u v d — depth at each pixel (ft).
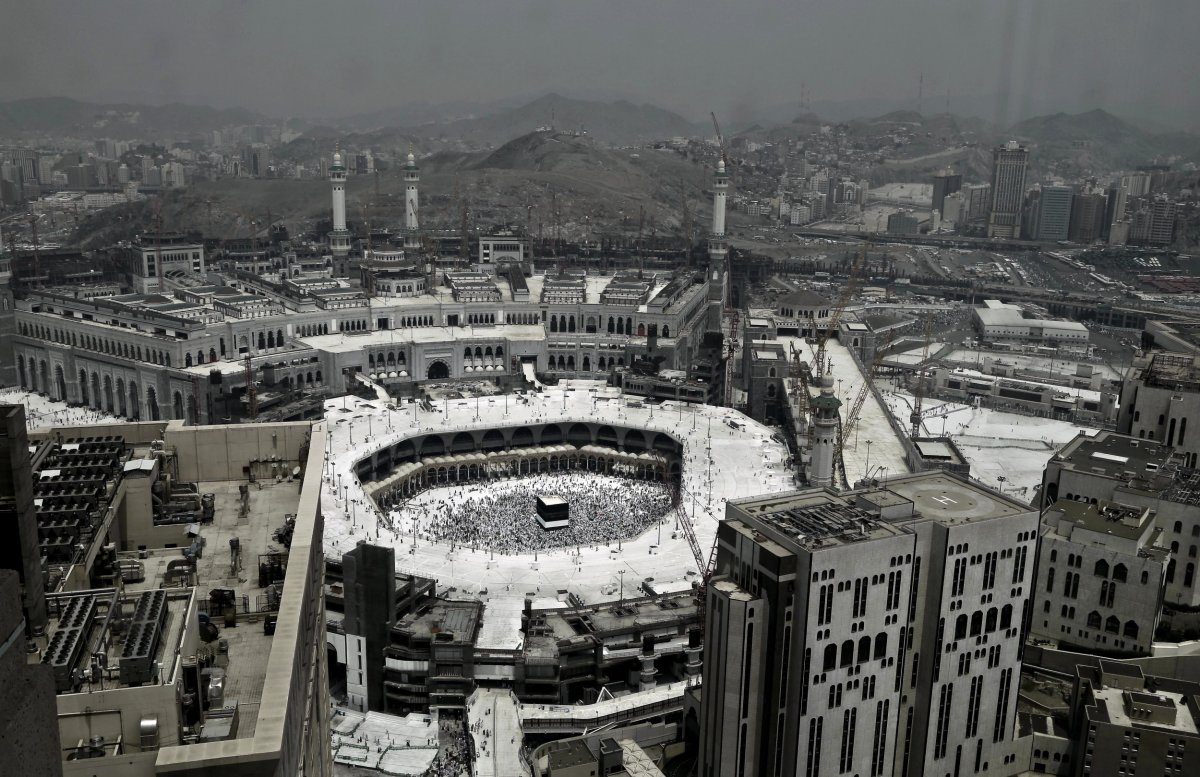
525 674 638.94
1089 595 634.43
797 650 472.44
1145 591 610.24
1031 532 519.60
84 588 239.30
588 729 603.26
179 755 172.65
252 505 311.68
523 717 605.31
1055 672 616.39
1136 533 627.87
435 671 640.58
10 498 191.93
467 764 580.30
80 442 305.73
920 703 517.96
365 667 650.02
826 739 490.49
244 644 232.73
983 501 536.83
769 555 465.06
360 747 586.86
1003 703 541.75
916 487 558.56
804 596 461.78
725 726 483.92
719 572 509.76
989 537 505.25
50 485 267.18
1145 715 519.19
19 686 119.24
